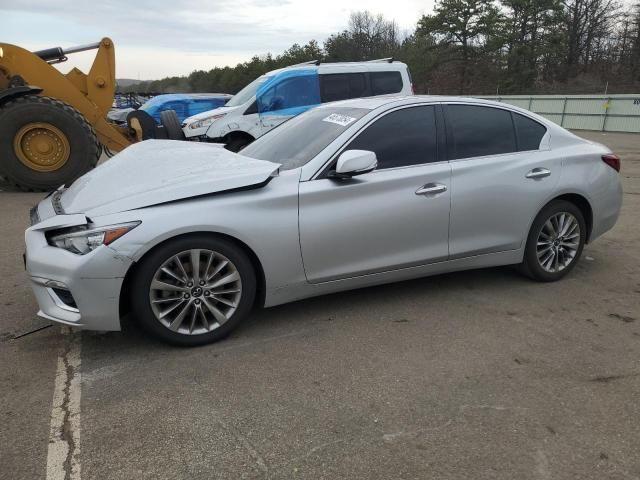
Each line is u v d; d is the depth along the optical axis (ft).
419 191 12.71
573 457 8.03
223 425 8.78
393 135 12.85
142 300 10.64
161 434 8.55
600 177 15.23
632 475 7.67
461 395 9.61
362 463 7.90
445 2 171.12
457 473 7.70
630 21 169.78
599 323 12.59
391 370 10.47
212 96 57.52
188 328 11.27
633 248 18.65
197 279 11.00
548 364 10.69
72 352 11.22
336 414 9.06
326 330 12.19
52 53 33.81
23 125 29.48
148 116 36.42
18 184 30.17
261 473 7.72
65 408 9.23
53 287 10.43
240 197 11.16
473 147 13.70
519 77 165.68
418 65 177.88
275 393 9.68
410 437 8.48
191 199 10.89
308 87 33.83
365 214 12.17
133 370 10.47
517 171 13.92
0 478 7.59
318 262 11.97
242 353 11.14
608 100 102.37
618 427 8.72
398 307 13.46
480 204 13.46
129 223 10.31
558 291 14.56
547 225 14.70
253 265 11.70
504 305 13.61
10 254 18.08
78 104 33.40
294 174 11.84
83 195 11.50
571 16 179.42
